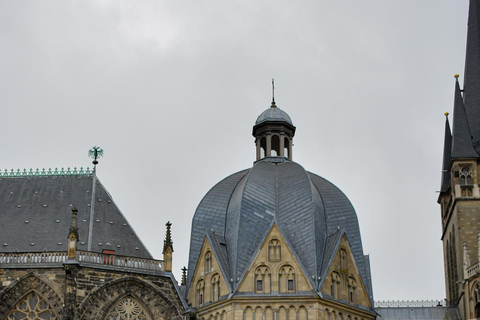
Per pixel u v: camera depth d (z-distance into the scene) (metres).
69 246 92.44
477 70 124.06
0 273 91.94
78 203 101.50
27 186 103.94
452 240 117.94
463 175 113.81
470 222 111.56
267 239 98.75
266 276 97.25
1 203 101.44
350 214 105.38
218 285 99.06
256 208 103.38
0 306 90.88
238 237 100.44
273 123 116.31
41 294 91.62
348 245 101.31
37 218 99.44
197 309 99.62
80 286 91.81
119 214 102.50
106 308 92.56
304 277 96.44
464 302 107.88
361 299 100.75
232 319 95.38
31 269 92.19
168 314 95.12
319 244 99.75
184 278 113.00
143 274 95.19
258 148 116.56
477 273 103.44
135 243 100.06
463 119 116.81
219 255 100.44
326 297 95.88
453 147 114.94
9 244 96.19
